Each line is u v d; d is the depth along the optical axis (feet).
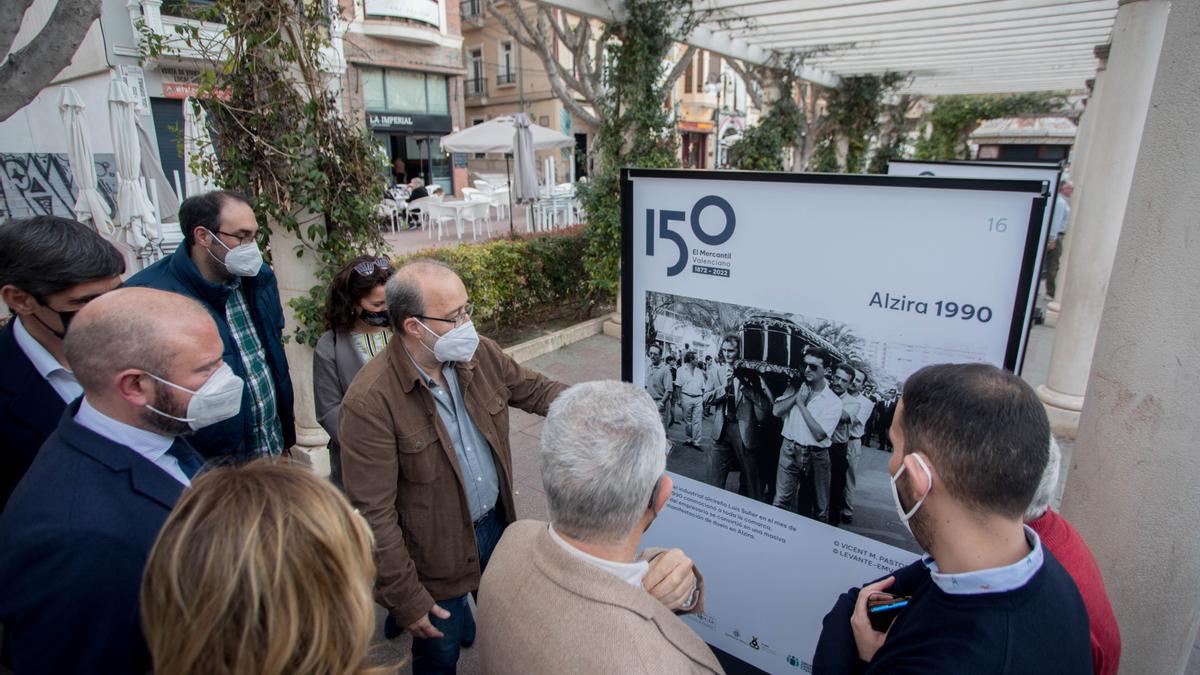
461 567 7.05
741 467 6.97
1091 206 15.81
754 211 6.23
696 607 4.95
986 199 4.99
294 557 3.02
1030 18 20.94
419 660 7.27
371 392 6.33
